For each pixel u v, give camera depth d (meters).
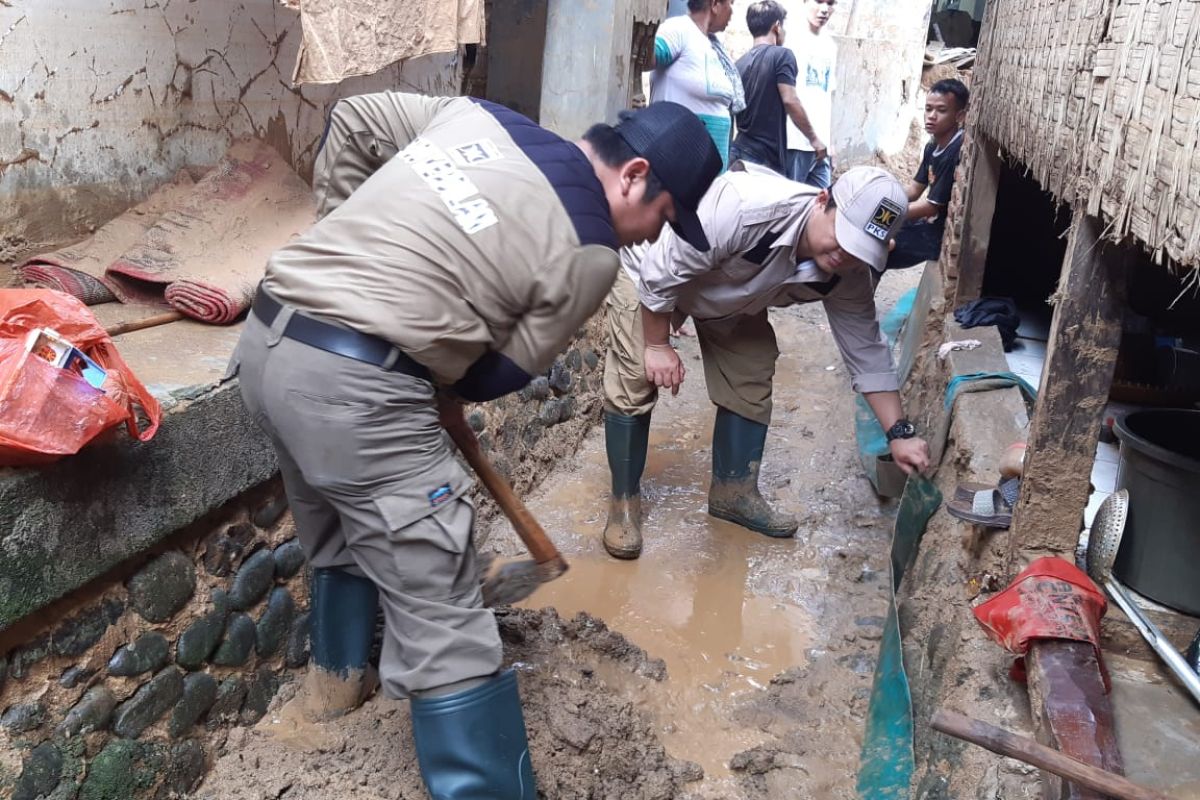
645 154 1.79
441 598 1.74
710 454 3.99
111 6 2.35
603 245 1.69
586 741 2.17
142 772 1.88
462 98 1.87
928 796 1.90
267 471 2.12
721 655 2.71
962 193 4.06
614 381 3.07
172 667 1.96
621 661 2.60
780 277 2.77
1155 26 1.43
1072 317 1.94
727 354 3.21
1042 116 2.27
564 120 4.01
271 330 1.67
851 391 4.59
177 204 2.51
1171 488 2.02
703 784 2.22
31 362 1.47
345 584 2.12
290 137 3.01
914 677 2.36
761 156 5.53
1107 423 3.01
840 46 8.94
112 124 2.43
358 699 2.25
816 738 2.39
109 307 2.30
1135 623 1.96
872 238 2.49
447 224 1.61
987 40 3.73
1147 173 1.42
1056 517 2.08
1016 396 3.00
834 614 2.93
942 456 3.11
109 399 1.56
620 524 3.19
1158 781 1.61
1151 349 3.38
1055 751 1.39
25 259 2.28
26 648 1.65
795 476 3.79
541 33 5.22
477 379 1.78
